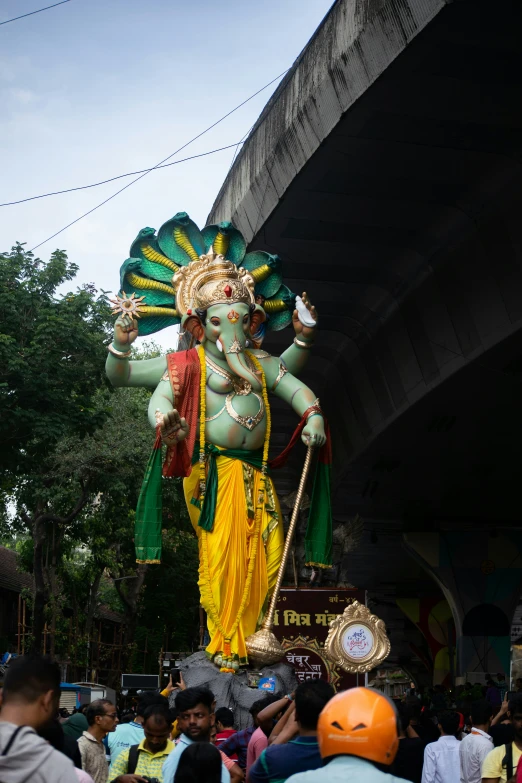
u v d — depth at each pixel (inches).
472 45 509.0
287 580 800.3
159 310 542.3
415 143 610.5
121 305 525.7
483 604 1258.0
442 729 403.5
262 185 699.4
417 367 861.8
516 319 687.1
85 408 949.8
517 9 474.9
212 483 506.9
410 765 389.7
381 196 686.5
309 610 676.7
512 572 1266.0
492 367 775.7
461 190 672.4
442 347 802.8
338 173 651.5
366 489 1242.6
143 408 1302.9
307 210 709.3
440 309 791.7
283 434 1220.5
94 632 1649.9
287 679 500.1
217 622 493.0
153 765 317.1
